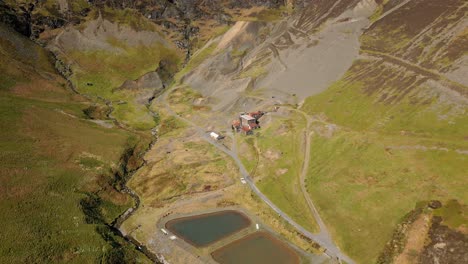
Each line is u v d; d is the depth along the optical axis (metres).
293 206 100.56
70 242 82.62
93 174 111.25
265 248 89.25
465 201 84.31
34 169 106.56
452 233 78.50
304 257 85.56
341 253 85.19
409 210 87.31
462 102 110.94
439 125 107.88
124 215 103.00
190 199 108.69
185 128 150.75
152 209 105.44
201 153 130.75
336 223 92.31
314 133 125.00
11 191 95.50
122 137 138.25
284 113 140.75
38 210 90.69
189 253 88.75
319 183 105.06
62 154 117.62
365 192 96.44
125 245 89.00
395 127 113.69
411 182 93.81
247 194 107.81
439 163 96.19
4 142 116.94
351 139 115.56
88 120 149.88
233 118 151.00
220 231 95.62
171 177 119.00
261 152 125.44
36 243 80.19
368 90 133.38
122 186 115.00
